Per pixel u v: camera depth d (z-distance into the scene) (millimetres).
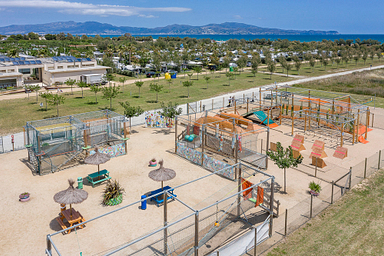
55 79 70938
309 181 23406
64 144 26016
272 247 15695
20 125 39812
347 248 15523
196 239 13555
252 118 41969
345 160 27703
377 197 21016
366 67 104625
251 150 26500
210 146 29438
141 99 57281
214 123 31406
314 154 28172
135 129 38156
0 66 67000
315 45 196000
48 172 24922
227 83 76312
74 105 51969
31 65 71188
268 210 18344
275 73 95250
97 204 19938
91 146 29312
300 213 18672
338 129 36562
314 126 38688
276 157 21422
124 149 29188
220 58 125938
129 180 23609
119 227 17297
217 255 13453
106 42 168125
